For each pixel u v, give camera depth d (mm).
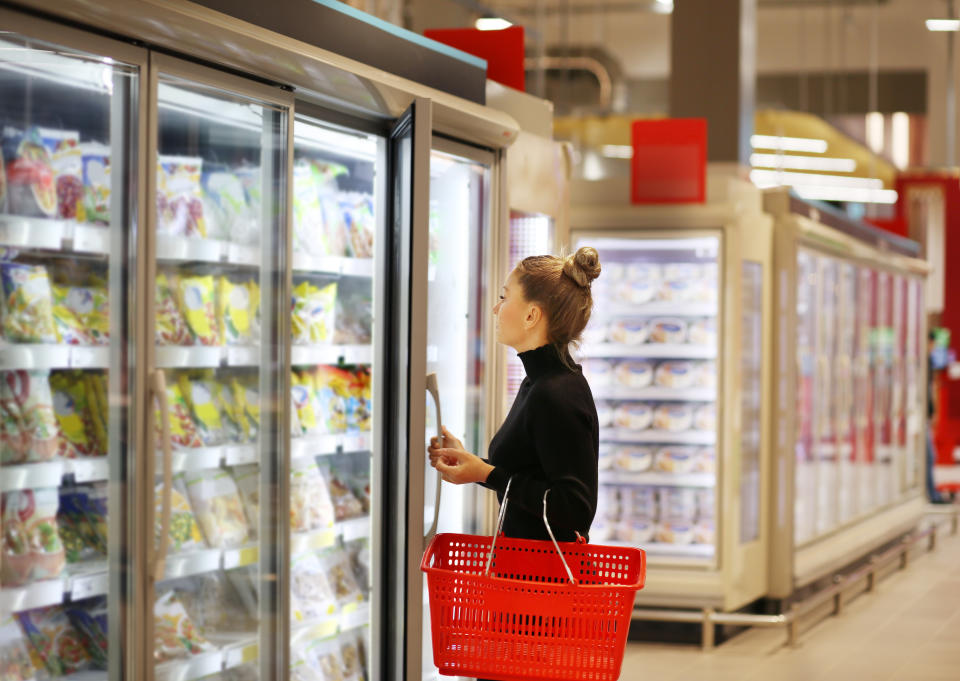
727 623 5758
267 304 2701
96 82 2320
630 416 6008
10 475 2264
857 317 8172
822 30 14602
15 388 2295
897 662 5488
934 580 7805
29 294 2309
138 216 2330
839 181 16859
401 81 3070
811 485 7012
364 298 3312
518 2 13445
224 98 2559
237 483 2768
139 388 2346
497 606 2340
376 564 3188
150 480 2375
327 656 3246
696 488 6027
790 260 6246
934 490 11164
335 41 2949
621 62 16047
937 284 15898
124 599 2357
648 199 5750
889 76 15711
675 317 6043
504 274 3615
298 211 3113
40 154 2293
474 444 3562
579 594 2307
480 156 3482
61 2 2121
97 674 2371
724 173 7121
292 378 3133
